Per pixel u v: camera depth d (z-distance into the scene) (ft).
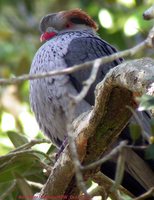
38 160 30.19
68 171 27.43
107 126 26.40
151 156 22.56
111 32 51.98
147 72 24.07
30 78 20.98
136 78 24.20
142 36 53.57
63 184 27.94
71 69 21.01
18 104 47.91
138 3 51.60
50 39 38.40
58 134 35.58
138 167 30.40
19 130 46.16
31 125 46.37
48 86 34.12
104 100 25.57
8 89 48.60
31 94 35.88
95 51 36.14
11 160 29.48
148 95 22.20
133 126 24.25
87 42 36.50
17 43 54.54
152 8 23.75
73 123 27.25
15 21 59.11
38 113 35.81
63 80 33.71
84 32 38.91
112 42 53.21
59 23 39.55
